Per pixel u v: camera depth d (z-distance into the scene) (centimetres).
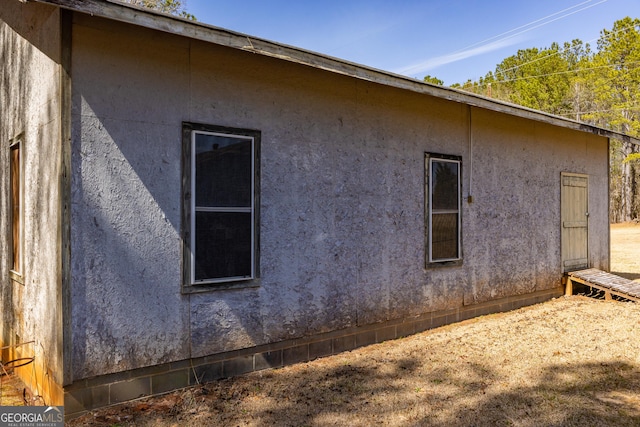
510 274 725
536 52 2986
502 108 631
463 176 652
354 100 529
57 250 353
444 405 378
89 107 359
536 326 627
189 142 409
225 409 368
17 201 475
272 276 462
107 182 367
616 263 1291
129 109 378
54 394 358
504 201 716
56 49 354
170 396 391
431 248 610
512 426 341
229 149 434
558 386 418
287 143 473
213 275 424
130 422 344
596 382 427
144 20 331
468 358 495
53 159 361
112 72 370
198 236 415
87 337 357
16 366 416
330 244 507
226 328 432
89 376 358
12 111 481
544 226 791
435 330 607
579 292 868
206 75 419
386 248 560
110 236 369
